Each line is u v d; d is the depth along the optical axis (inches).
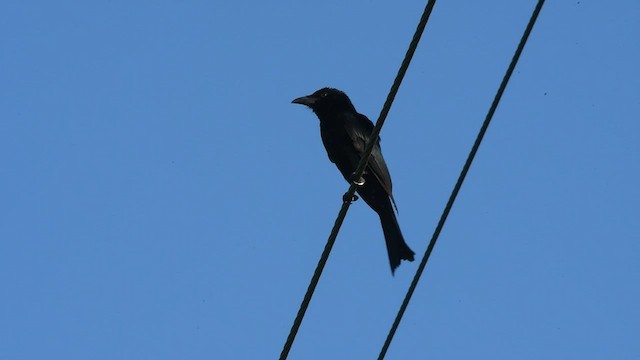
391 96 324.2
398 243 502.3
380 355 317.4
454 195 316.2
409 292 320.5
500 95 306.8
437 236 317.7
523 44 301.3
